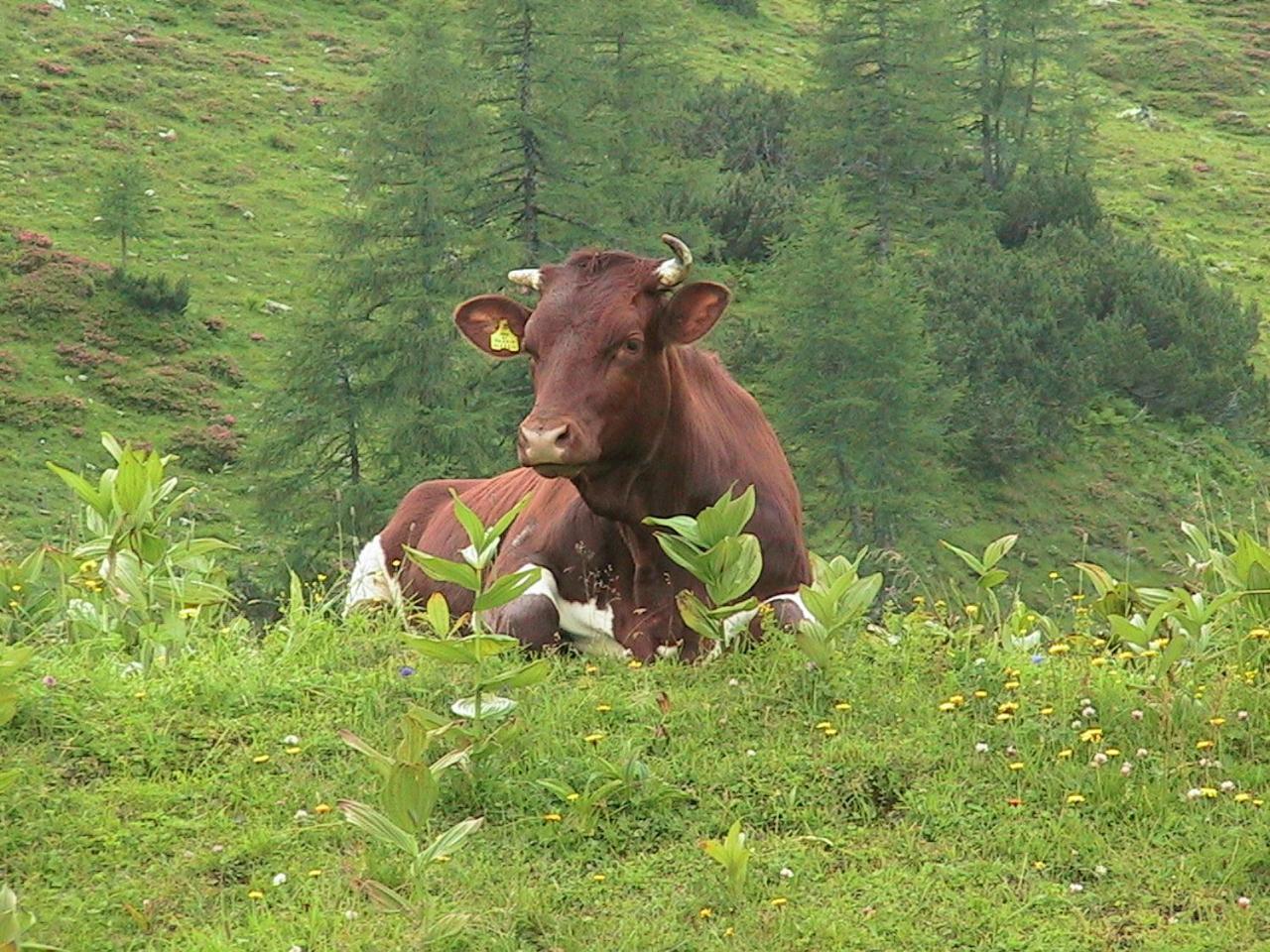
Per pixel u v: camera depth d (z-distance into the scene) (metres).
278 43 67.38
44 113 57.31
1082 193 59.56
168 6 68.38
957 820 6.94
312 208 55.00
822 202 45.50
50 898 6.32
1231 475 46.25
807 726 7.80
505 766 7.24
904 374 42.50
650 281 9.12
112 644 8.55
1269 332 54.56
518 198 48.72
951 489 44.09
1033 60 65.69
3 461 39.81
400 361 43.44
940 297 50.34
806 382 43.09
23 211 51.34
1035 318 49.00
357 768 7.33
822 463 42.50
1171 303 50.28
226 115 59.94
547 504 10.10
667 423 9.30
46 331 45.66
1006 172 64.56
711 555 8.33
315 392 43.09
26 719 7.52
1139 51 79.56
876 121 58.38
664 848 6.78
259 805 7.04
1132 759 7.39
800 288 43.59
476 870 6.52
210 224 52.94
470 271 45.53
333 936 6.01
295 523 40.41
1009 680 8.12
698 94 63.84
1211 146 70.94
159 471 9.16
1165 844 6.73
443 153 47.16
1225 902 6.34
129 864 6.59
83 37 63.25
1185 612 8.16
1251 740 7.52
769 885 6.48
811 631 8.12
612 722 7.79
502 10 48.97
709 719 7.79
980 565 9.41
